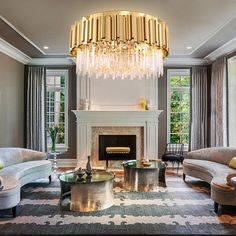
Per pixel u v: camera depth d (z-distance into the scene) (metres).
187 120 7.40
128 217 3.48
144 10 3.94
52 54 6.55
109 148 6.82
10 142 6.23
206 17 4.19
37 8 3.85
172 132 7.38
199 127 7.04
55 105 7.40
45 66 7.12
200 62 7.11
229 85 5.99
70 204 3.81
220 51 6.09
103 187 3.89
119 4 3.73
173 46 5.85
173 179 5.62
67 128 7.25
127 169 4.86
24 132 7.09
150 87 7.07
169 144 6.96
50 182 5.34
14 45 5.76
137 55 4.37
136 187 4.79
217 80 6.38
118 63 4.54
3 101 5.86
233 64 6.00
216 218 3.45
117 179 5.54
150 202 4.08
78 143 7.00
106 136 7.17
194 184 5.18
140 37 3.68
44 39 5.34
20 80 6.81
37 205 3.95
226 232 3.03
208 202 4.10
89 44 3.84
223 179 3.87
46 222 3.31
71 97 7.25
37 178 4.96
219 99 6.26
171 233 3.00
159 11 3.98
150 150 7.01
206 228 3.14
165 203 4.04
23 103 7.03
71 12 4.01
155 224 3.25
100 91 7.07
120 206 3.89
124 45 4.05
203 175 4.85
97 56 4.43
